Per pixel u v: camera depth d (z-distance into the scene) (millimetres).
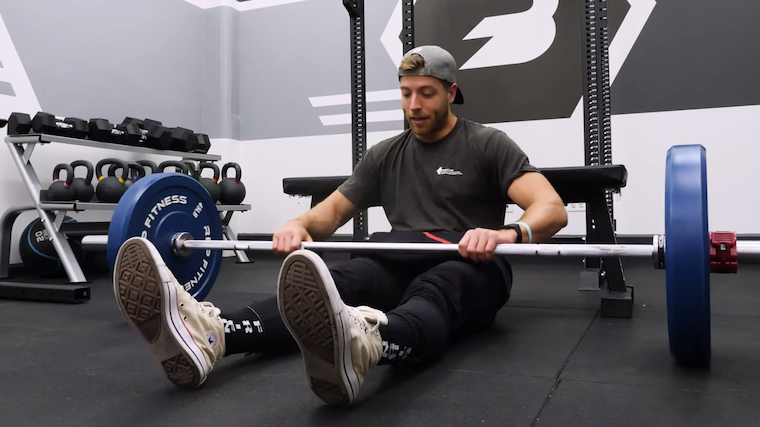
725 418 793
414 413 824
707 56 2984
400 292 1206
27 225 2838
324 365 785
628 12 3102
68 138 2574
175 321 872
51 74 2963
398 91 3514
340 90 3686
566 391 924
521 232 1076
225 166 3381
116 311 1813
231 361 1119
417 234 1204
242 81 3951
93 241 1474
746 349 1188
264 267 3170
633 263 2986
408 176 1312
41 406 885
